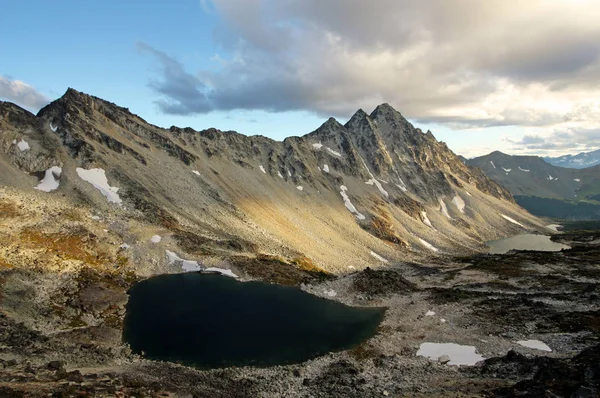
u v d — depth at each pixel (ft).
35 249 295.69
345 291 303.27
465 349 189.67
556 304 255.70
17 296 222.48
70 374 123.95
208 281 319.27
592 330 196.44
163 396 119.03
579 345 179.73
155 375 151.84
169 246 363.35
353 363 181.88
